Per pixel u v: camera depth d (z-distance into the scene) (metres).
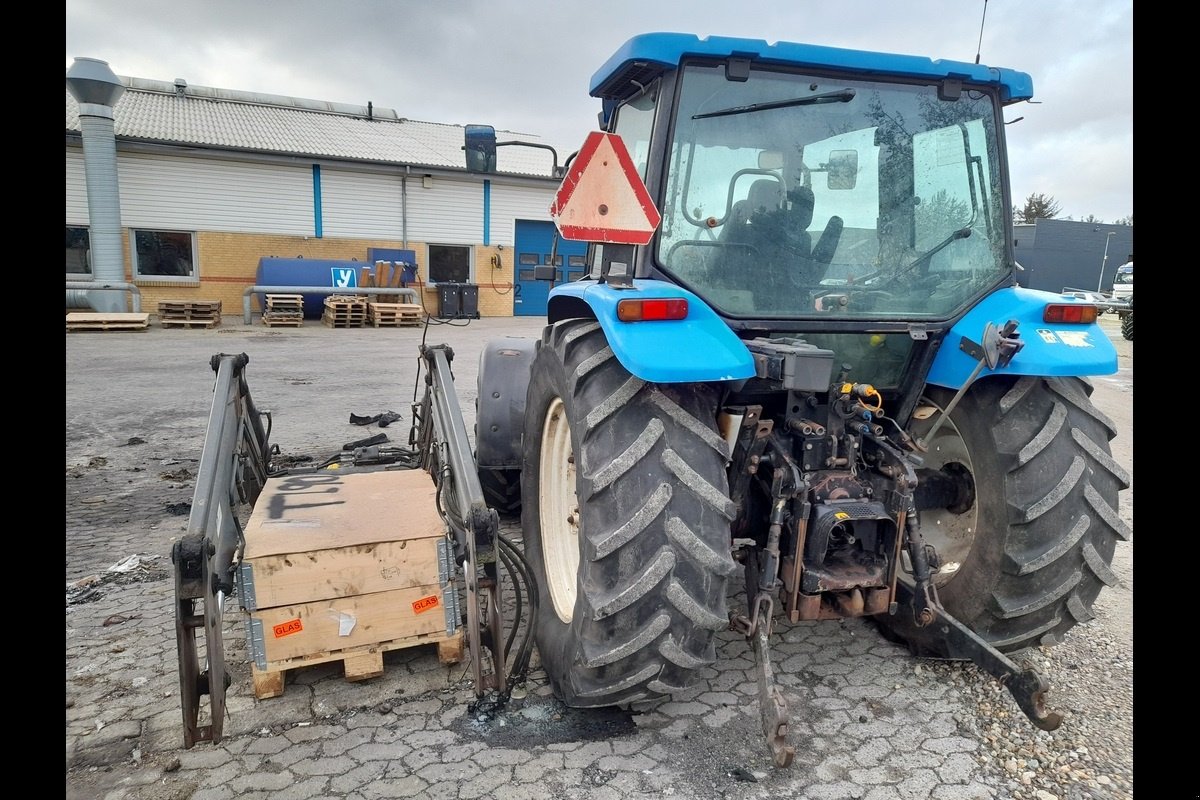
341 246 19.06
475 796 2.26
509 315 21.16
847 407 2.58
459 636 2.97
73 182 16.59
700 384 2.44
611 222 2.40
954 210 2.92
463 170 19.52
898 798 2.26
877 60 2.70
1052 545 2.54
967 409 2.76
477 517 2.54
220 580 2.41
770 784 2.32
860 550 2.63
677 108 2.61
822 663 3.02
